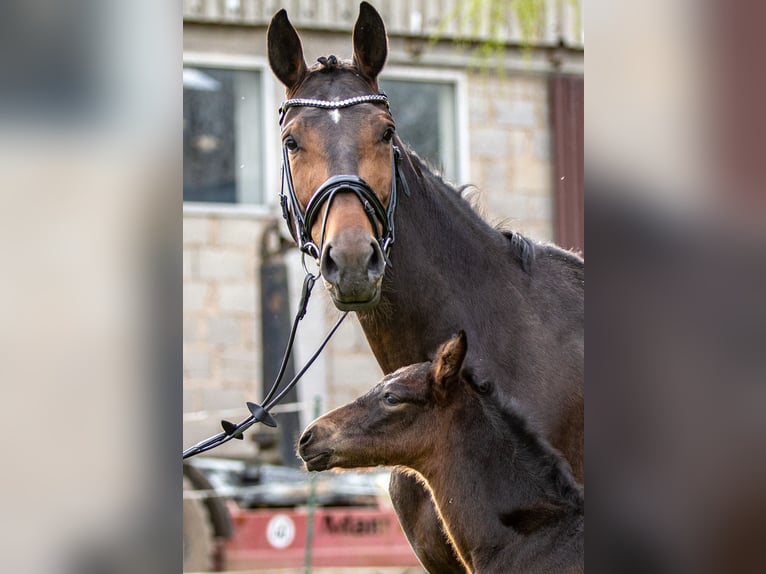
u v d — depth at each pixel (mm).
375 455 6387
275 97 21531
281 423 18922
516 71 22250
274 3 21188
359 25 6270
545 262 6668
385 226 6016
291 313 20406
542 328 6445
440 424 6375
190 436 19641
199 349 20531
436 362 6219
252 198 21484
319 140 5996
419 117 22141
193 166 21312
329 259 5758
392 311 6281
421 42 21969
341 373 20094
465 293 6375
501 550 6227
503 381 6359
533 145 22391
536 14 19844
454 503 6332
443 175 6773
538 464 6223
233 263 20906
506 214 22219
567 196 22438
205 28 21219
